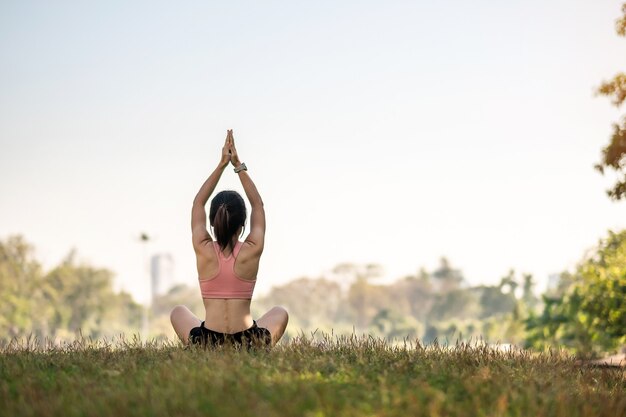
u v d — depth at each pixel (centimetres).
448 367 948
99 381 810
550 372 998
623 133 2311
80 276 15762
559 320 3906
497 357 1059
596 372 1106
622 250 3169
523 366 1028
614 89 2317
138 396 723
